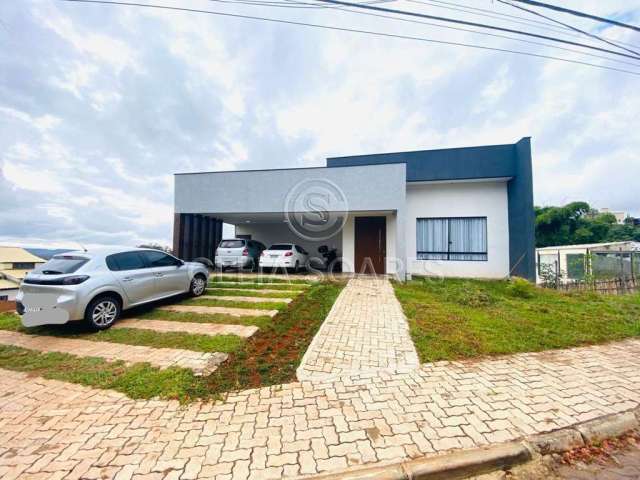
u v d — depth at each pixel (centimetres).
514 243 916
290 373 302
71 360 328
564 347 373
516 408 241
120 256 489
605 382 285
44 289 399
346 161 1084
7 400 254
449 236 1009
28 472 177
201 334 403
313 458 188
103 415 232
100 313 428
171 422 224
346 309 544
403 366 315
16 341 388
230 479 172
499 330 424
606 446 209
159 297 538
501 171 921
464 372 303
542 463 193
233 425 220
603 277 827
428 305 562
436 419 226
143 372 296
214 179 971
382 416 230
